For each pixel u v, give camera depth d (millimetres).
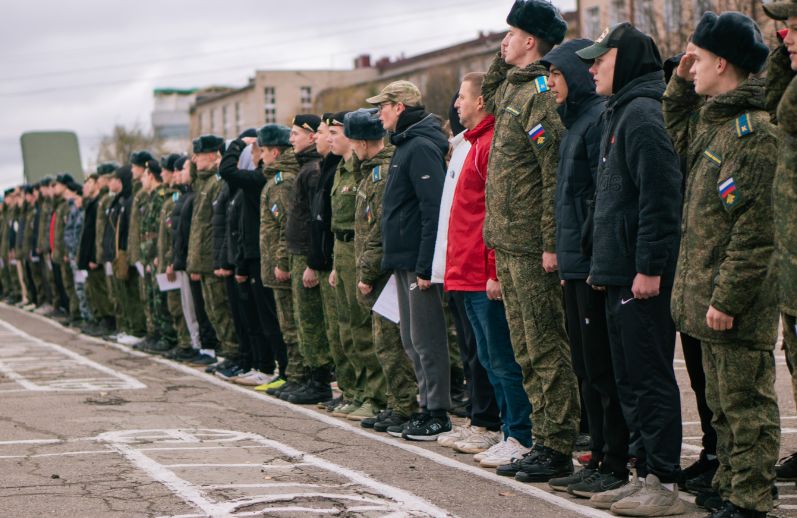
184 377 12594
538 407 7102
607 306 6238
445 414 8641
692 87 6328
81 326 18531
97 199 17328
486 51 53000
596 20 36250
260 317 11508
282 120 81375
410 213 8484
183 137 104750
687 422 9148
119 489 6812
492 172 7105
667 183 5938
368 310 9414
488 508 6316
